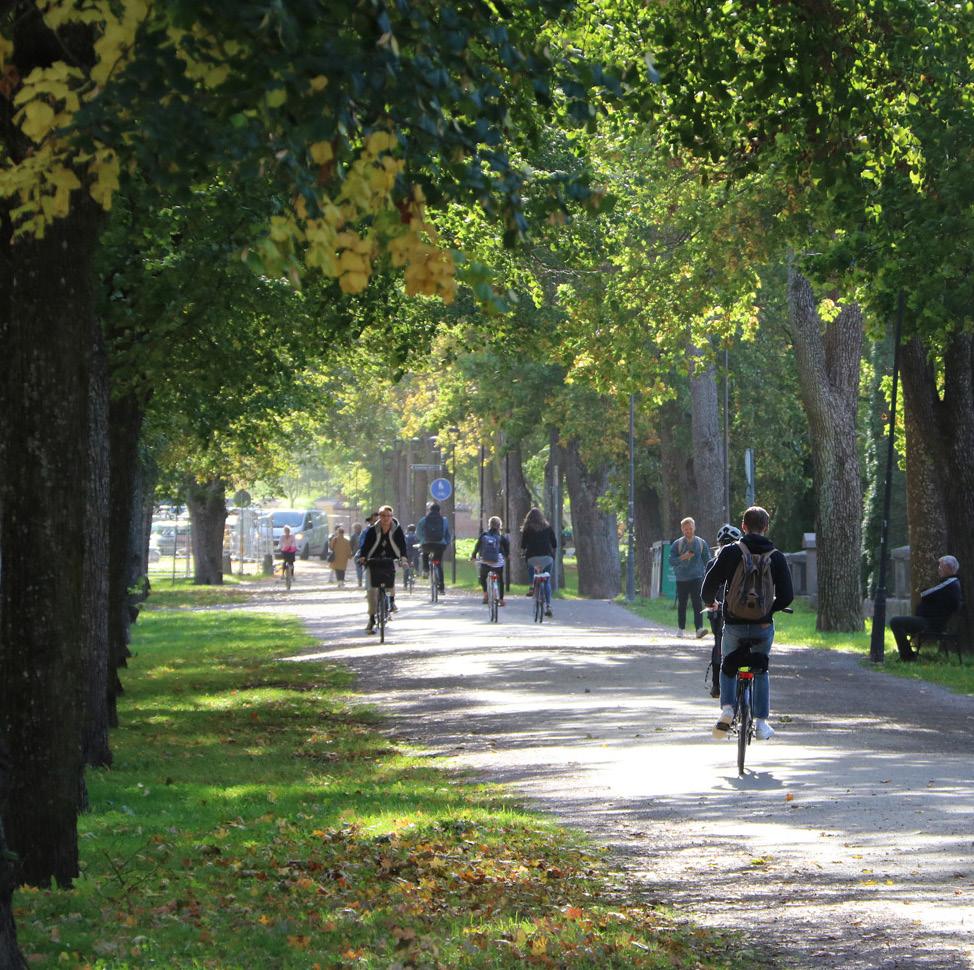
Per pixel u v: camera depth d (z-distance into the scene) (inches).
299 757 1069.1
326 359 1616.6
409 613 2726.4
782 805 762.8
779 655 1888.5
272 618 2851.9
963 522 1806.1
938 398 1818.4
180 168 366.3
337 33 352.8
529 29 486.6
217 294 1203.2
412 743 1111.0
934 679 1545.3
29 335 557.0
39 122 381.7
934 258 1354.6
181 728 1270.9
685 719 1165.7
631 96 478.0
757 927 514.6
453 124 384.2
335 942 506.9
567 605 3053.6
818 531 2283.5
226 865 646.5
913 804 753.6
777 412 3393.2
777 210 1723.7
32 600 574.2
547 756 987.3
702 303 1930.4
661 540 3917.3
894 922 511.2
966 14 1193.4
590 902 564.7
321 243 353.4
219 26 343.6
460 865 631.2
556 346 1958.7
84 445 570.9
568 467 4089.6
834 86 888.9
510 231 397.7
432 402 4148.6
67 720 585.6
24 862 585.0
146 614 3093.0
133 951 492.7
